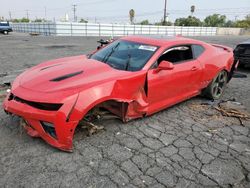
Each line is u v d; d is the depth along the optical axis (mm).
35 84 3105
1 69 7598
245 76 7742
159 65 3656
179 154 3119
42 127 2898
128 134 3537
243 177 2758
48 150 2996
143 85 3635
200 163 2957
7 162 2730
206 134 3729
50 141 2918
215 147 3363
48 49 14172
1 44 16875
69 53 12398
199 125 4031
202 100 5332
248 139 3662
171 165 2875
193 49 4668
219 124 4129
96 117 3453
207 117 4391
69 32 36812
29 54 11547
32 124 2938
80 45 17500
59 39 24969
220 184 2615
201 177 2701
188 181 2619
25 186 2391
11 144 3086
